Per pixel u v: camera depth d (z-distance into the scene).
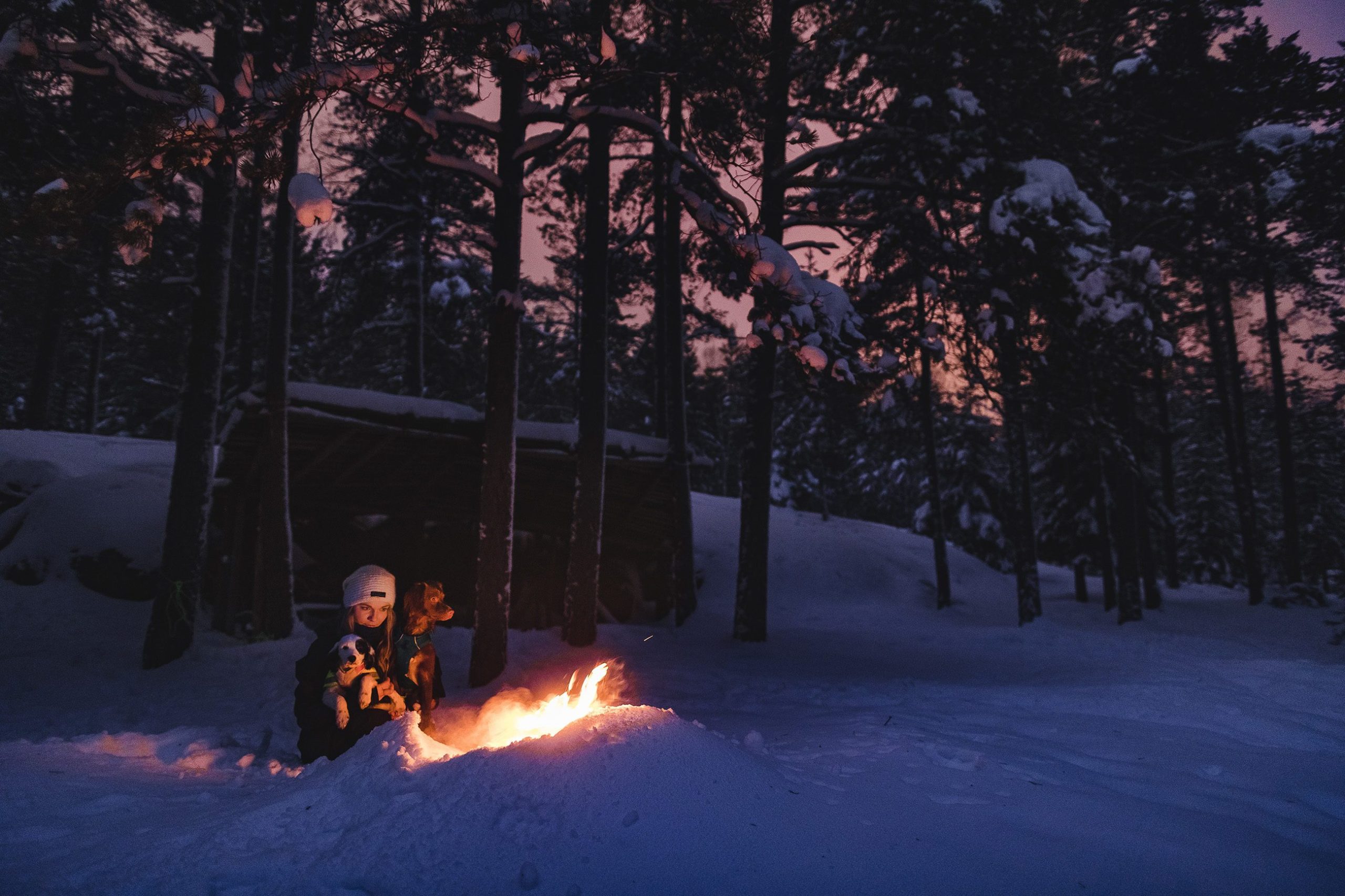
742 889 2.54
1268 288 24.38
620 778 3.17
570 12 9.30
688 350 41.66
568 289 31.50
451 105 17.27
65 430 35.62
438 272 23.06
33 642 11.71
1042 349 13.91
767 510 15.42
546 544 17.48
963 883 2.67
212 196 11.90
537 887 2.49
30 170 8.30
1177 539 38.72
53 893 2.31
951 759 4.52
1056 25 14.57
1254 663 9.62
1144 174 17.34
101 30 8.70
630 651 13.06
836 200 17.53
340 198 19.55
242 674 10.38
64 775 3.84
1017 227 12.51
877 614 20.98
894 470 37.56
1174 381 28.03
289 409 12.59
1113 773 4.64
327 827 2.92
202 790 3.84
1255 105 17.34
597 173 13.33
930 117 14.02
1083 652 13.70
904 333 14.09
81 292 21.50
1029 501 20.02
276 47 11.55
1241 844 3.23
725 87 10.55
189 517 11.38
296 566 16.09
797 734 5.62
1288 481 25.27
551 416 39.88
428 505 16.77
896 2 13.60
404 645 4.91
